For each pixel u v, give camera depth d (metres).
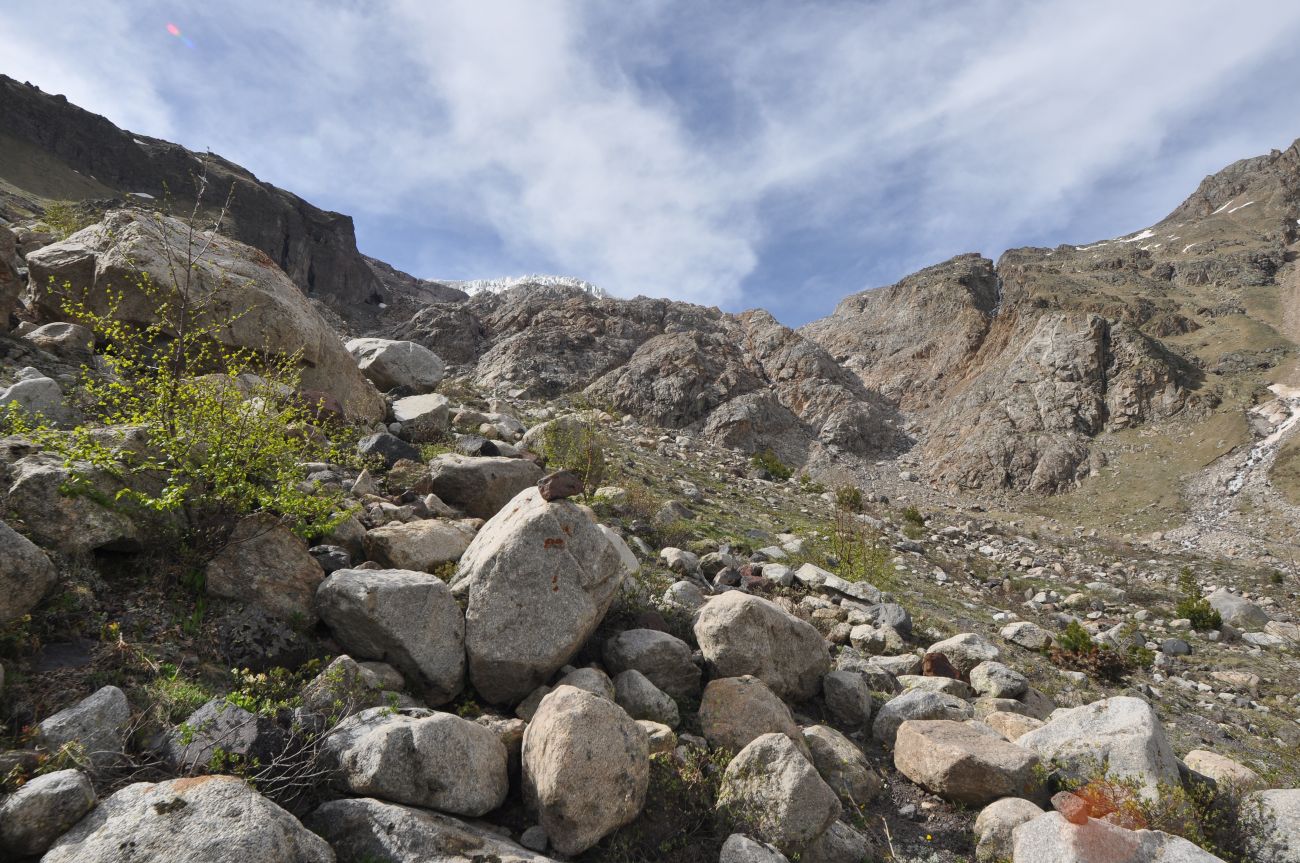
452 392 21.88
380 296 158.25
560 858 4.36
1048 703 8.99
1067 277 131.00
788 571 12.39
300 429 8.09
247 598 5.51
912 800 6.18
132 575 5.31
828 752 6.23
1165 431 78.62
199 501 5.68
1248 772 6.83
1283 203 160.38
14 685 4.10
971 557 22.28
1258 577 26.59
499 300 87.00
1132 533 61.69
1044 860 4.79
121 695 4.10
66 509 5.00
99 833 3.21
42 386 7.32
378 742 4.22
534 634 5.84
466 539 7.76
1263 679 12.80
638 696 6.09
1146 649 13.16
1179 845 4.72
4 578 4.29
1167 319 107.75
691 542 13.60
